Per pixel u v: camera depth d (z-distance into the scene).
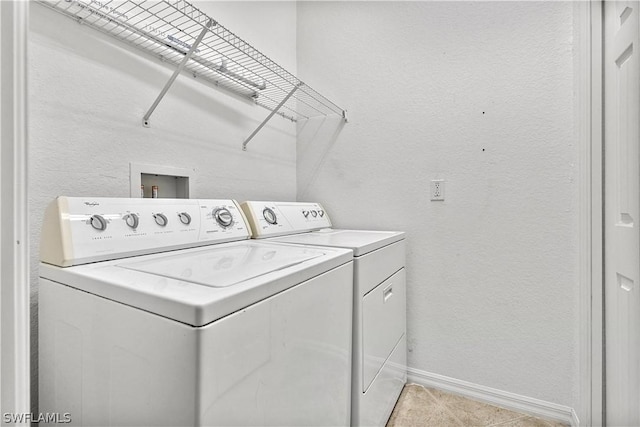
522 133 1.56
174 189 1.44
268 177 1.98
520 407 1.57
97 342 0.68
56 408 0.79
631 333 1.03
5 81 0.61
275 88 1.89
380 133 1.93
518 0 1.56
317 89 2.14
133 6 1.21
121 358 0.63
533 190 1.54
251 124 1.84
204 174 1.54
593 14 1.26
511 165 1.58
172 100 1.39
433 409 1.59
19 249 0.63
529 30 1.54
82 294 0.72
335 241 1.33
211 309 0.54
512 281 1.59
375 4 1.95
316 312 0.87
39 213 0.98
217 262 0.88
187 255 0.99
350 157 2.03
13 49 0.62
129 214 0.99
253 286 0.64
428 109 1.79
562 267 1.48
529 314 1.55
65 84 1.04
